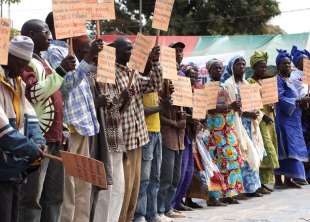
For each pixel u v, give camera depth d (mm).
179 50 9594
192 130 9969
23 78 5980
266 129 12180
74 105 6801
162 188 9148
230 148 10750
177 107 9266
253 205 10742
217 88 10172
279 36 27797
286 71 12711
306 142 13562
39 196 6246
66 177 6758
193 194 10422
